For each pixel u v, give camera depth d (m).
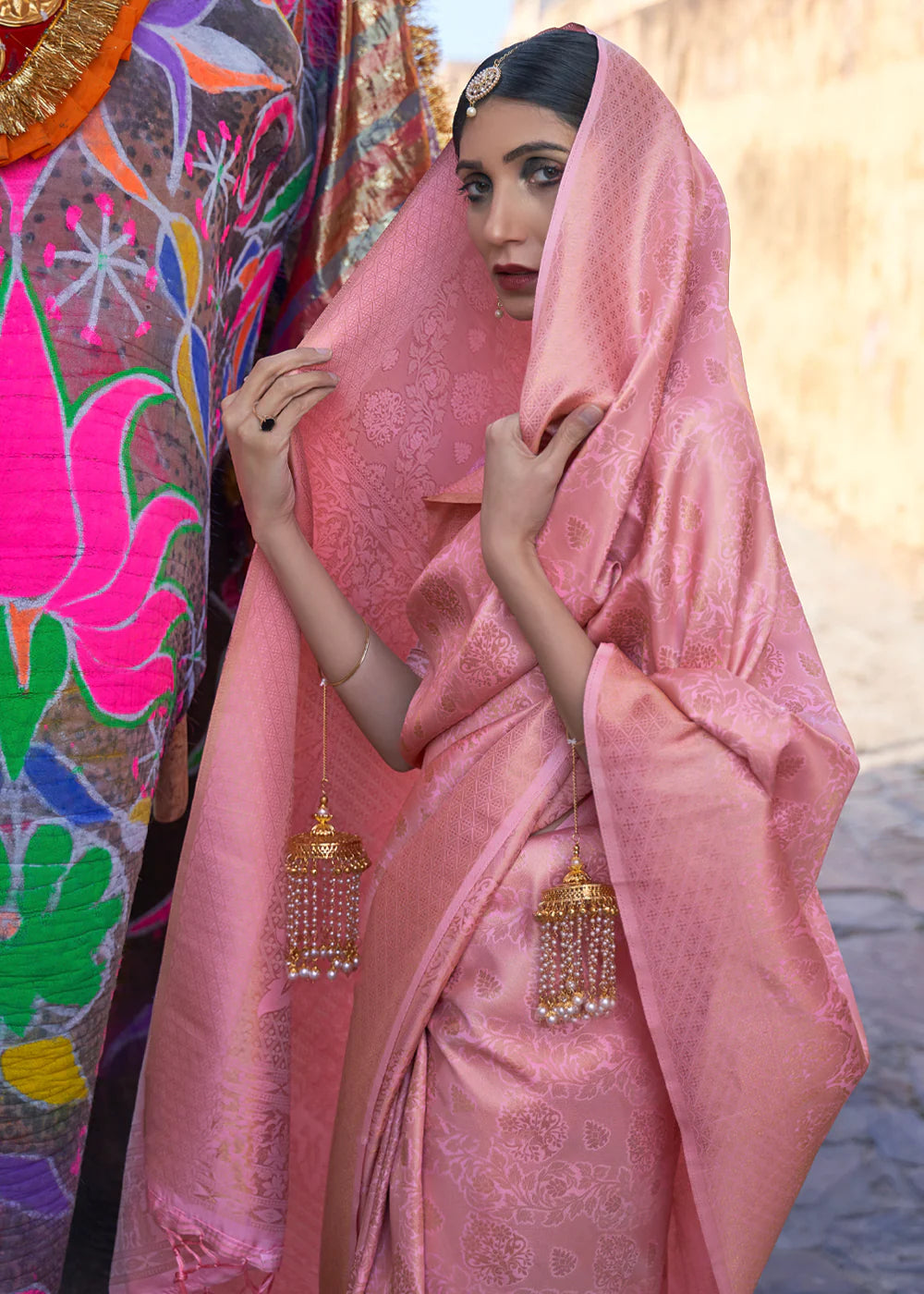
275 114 1.71
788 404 9.95
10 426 1.41
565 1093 1.58
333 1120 2.00
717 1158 1.59
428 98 2.13
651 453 1.59
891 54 10.05
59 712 1.39
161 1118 1.81
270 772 1.81
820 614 7.15
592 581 1.60
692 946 1.55
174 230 1.54
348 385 1.87
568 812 1.63
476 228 1.70
